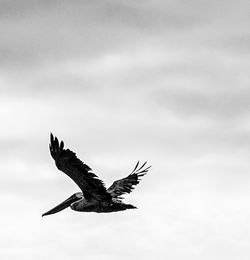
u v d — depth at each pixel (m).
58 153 34.16
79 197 36.09
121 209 35.59
